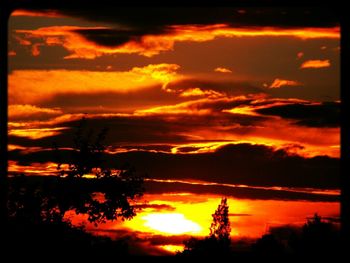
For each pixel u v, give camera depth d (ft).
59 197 39.22
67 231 33.09
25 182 37.81
